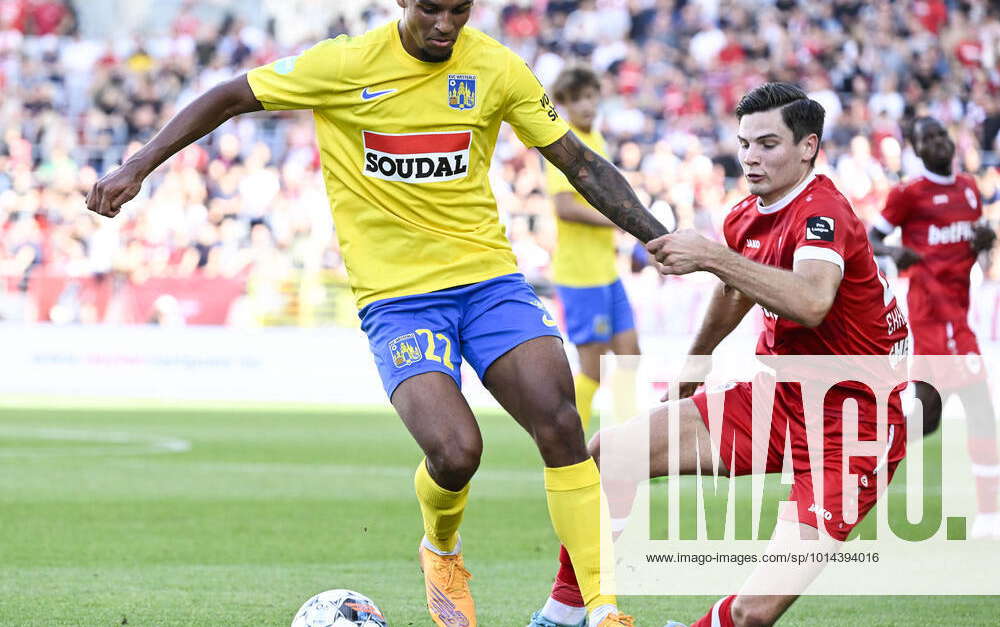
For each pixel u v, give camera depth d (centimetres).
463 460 1312
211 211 6756
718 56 7219
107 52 7881
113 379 6253
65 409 5344
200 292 6256
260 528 2419
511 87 1405
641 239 1428
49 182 7031
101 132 7350
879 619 1627
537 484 3089
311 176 6894
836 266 1272
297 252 6544
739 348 4956
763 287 1257
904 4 7188
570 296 2898
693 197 6200
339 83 1372
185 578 1906
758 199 1389
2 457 3625
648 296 5397
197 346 6178
